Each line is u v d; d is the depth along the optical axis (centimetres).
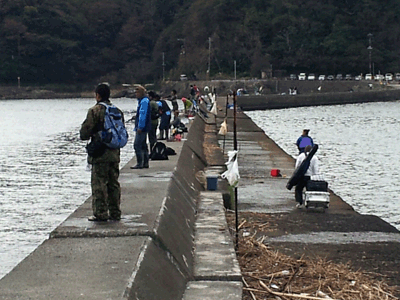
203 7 14588
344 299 794
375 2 13962
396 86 10669
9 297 577
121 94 15500
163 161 1549
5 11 15550
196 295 738
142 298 616
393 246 1078
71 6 16512
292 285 845
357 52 13262
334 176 2333
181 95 13412
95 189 862
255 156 2550
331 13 13962
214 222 1097
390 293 830
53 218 1625
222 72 13700
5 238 1409
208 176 1464
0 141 4112
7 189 2069
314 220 1295
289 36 13650
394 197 1892
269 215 1343
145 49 16662
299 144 1909
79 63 16012
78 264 680
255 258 974
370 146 3525
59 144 3875
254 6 14188
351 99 9312
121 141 854
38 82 15712
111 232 806
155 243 796
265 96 8038
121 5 16838
